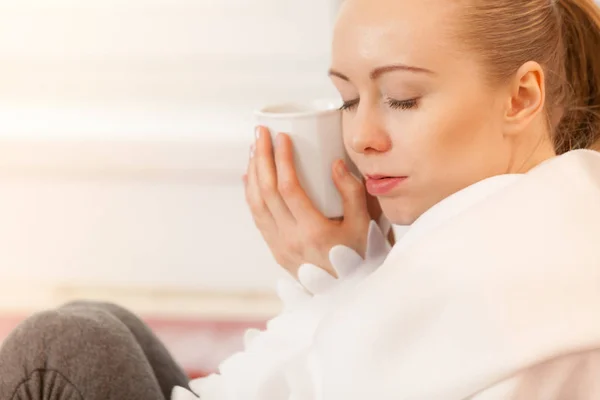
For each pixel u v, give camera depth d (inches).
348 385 40.6
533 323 38.6
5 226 104.2
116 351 51.8
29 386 50.1
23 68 99.7
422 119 44.7
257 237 101.2
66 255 104.5
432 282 40.8
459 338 39.3
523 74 45.7
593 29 53.0
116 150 98.5
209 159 97.7
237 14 95.9
